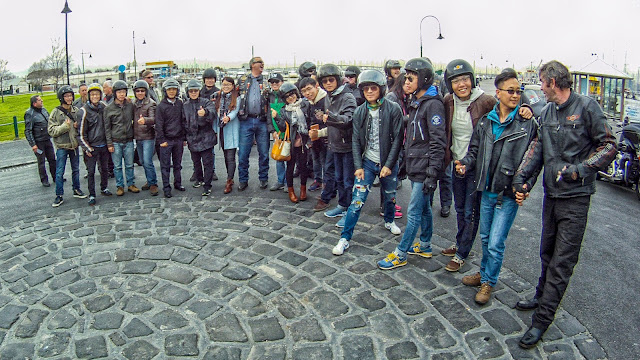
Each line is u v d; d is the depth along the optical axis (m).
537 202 6.46
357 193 4.57
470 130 3.99
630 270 4.22
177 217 5.85
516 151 3.44
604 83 15.61
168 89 6.72
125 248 4.78
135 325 3.33
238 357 2.95
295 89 6.08
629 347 3.07
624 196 7.00
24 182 8.52
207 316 3.44
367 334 3.20
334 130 5.20
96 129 6.77
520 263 4.36
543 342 3.12
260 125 6.98
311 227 5.37
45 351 3.03
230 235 5.12
